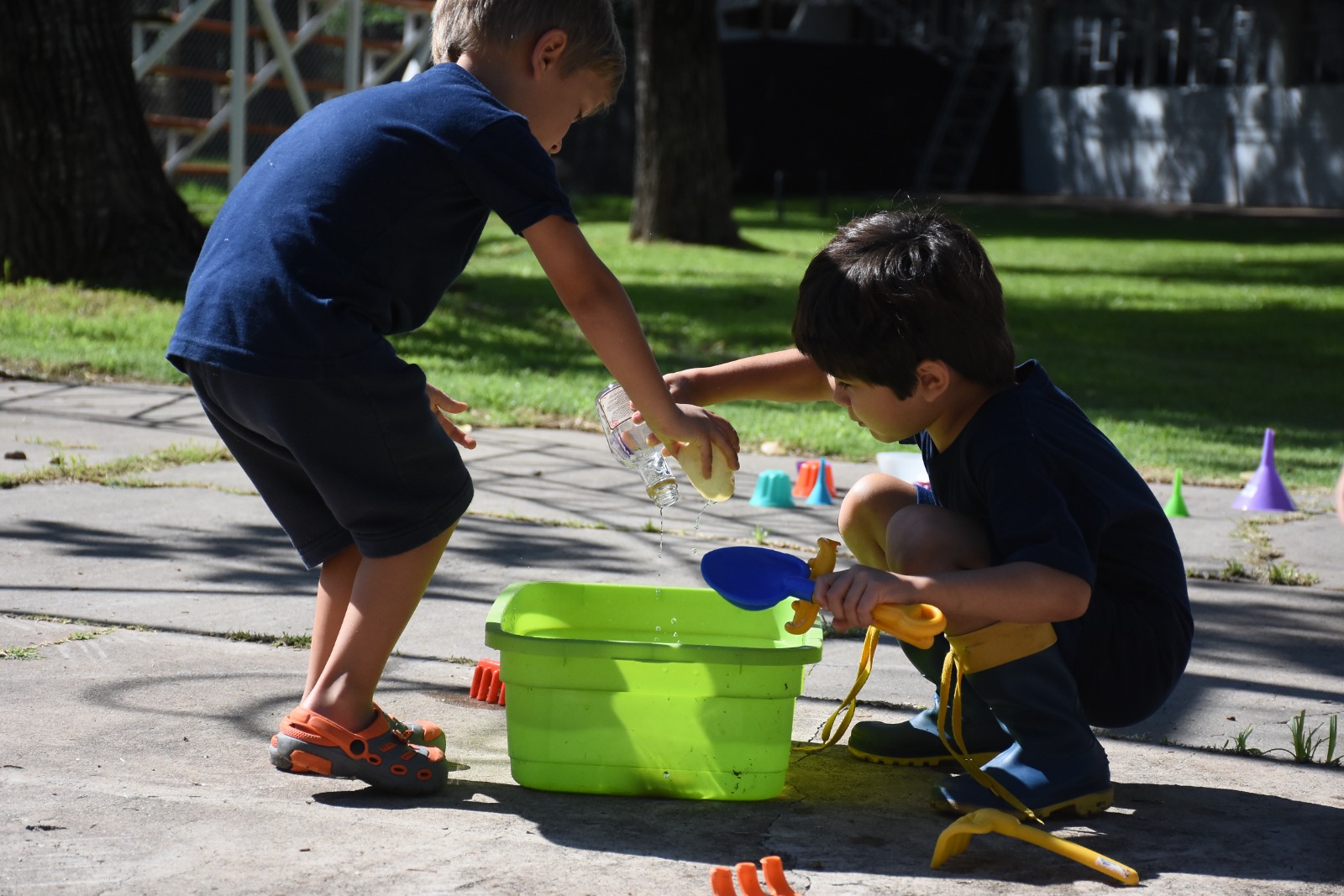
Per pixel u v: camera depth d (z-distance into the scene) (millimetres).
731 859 2127
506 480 5348
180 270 9586
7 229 9273
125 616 3352
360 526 2410
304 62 19875
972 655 2312
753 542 4504
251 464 2572
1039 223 24281
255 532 4273
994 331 2330
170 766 2430
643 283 13672
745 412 7375
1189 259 18672
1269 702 3098
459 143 2393
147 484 4883
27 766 2383
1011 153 33375
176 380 7199
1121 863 2152
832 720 2633
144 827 2146
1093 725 2566
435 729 2625
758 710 2371
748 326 10703
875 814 2369
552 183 2428
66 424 5969
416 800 2342
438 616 3529
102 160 9383
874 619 2094
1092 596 2426
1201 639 3605
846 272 2314
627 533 4559
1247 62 29547
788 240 19250
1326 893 2076
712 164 18031
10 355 7359
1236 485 6016
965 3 33688
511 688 2406
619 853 2129
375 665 2422
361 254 2373
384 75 16047
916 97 31781
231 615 3414
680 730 2375
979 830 2133
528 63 2564
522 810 2309
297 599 3582
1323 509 5531
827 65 30703
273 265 2348
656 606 2816
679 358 8992
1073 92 32312
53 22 9125
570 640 2346
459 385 7289
